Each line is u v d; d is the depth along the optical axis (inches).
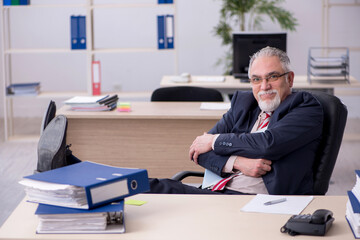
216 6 287.0
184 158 155.3
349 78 216.8
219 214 75.9
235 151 102.7
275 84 105.7
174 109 154.3
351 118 290.0
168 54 291.9
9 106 264.8
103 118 153.5
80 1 288.0
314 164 103.0
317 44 287.1
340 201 81.7
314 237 67.6
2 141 249.0
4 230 69.6
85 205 68.8
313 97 102.9
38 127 276.4
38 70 292.8
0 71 291.6
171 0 238.1
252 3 258.5
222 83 205.9
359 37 284.5
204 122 152.4
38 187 70.1
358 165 207.0
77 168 78.1
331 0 285.0
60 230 69.0
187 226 71.4
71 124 154.1
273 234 68.6
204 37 290.0
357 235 67.4
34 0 285.0
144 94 250.8
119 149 155.6
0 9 239.6
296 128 99.3
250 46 209.3
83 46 243.1
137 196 84.0
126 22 289.3
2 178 192.9
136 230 70.0
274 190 98.5
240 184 103.7
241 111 113.3
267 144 98.7
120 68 293.4
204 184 108.6
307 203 80.4
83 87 294.8
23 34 288.4
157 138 154.3
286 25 266.8
